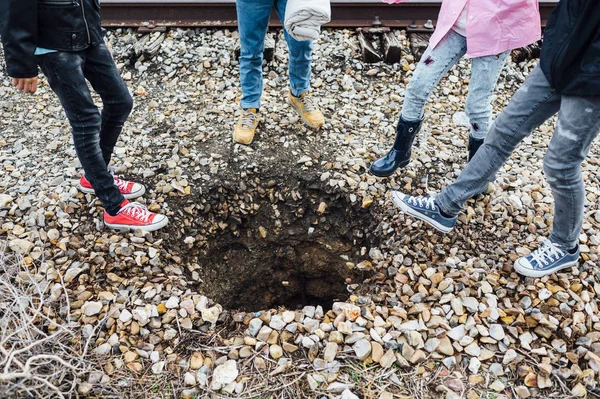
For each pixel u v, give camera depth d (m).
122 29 4.31
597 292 2.73
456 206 2.82
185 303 2.67
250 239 3.46
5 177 3.25
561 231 2.64
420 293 2.73
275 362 2.47
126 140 3.50
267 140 3.51
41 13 2.17
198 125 3.63
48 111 3.79
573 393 2.36
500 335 2.56
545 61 2.17
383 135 3.60
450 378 2.41
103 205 2.87
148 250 2.90
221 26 4.31
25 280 2.68
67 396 2.26
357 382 2.39
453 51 2.69
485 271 2.83
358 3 4.30
